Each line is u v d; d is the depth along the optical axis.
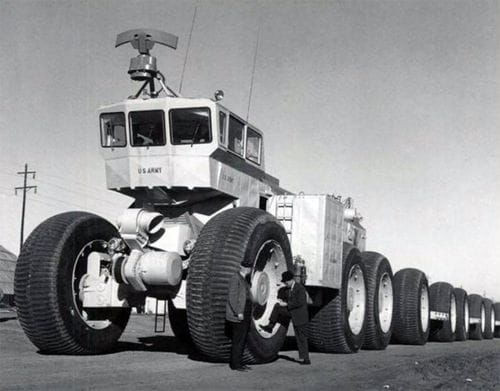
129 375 7.52
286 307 9.50
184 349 11.56
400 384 7.27
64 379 7.05
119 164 10.01
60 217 9.38
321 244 10.95
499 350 14.98
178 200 10.02
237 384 6.99
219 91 9.87
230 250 8.36
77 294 9.48
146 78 10.27
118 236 9.83
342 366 9.28
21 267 9.01
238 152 10.59
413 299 16.58
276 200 11.30
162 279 9.03
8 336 13.05
